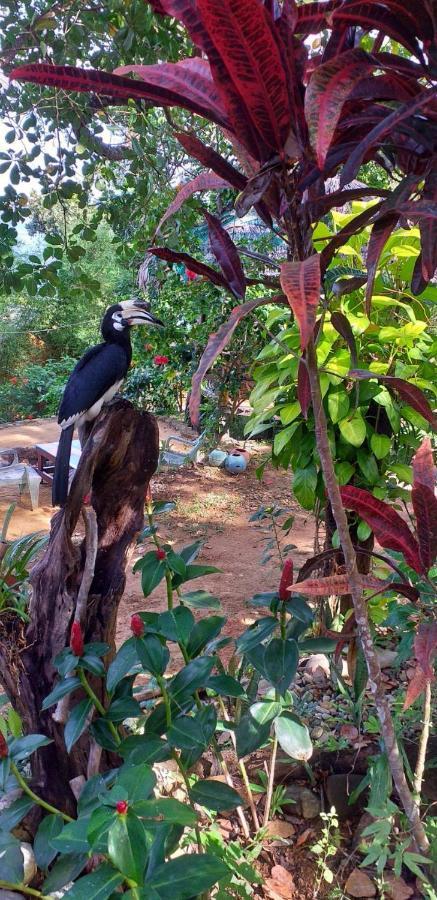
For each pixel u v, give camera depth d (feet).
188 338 24.84
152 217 12.38
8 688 6.95
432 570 8.61
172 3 3.43
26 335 43.24
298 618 5.64
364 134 4.56
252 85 3.56
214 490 23.32
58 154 11.14
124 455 6.63
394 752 5.34
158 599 15.61
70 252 11.46
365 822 7.52
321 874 7.06
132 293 27.55
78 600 6.33
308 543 18.60
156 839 4.16
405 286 9.45
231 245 4.95
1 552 8.76
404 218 5.15
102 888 3.76
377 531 5.35
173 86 4.24
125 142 12.55
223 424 26.25
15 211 11.18
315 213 4.58
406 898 6.68
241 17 3.22
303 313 3.19
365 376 4.63
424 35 3.97
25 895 6.40
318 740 8.60
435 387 9.24
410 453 10.15
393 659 10.32
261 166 4.07
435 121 4.18
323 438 4.74
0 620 7.29
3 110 10.91
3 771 5.04
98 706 5.66
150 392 28.50
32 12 11.03
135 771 4.03
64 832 4.25
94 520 6.26
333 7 4.07
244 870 6.53
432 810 7.46
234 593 15.58
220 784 5.59
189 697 5.69
